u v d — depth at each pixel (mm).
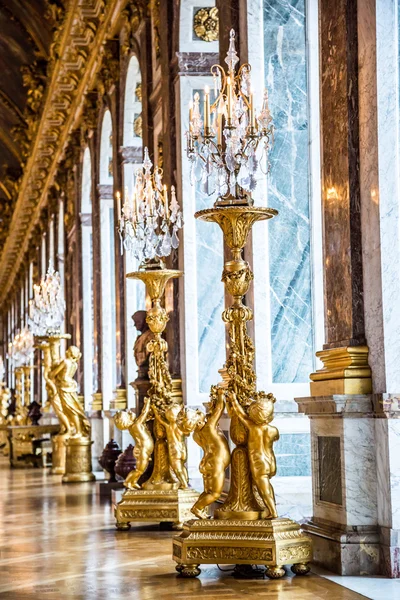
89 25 20766
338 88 8031
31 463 25984
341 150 7961
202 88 13203
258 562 7395
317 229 10734
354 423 7598
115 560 8516
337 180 8031
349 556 7422
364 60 7770
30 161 32781
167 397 10781
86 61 22766
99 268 21859
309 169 10805
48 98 26266
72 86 25219
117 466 13742
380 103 7586
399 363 7469
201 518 7754
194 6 13250
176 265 13195
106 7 19391
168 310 13242
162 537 9898
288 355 10602
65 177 28406
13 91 33438
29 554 9062
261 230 10664
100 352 21703
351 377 7648
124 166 18734
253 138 7871
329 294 8164
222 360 12867
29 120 30578
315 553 7910
